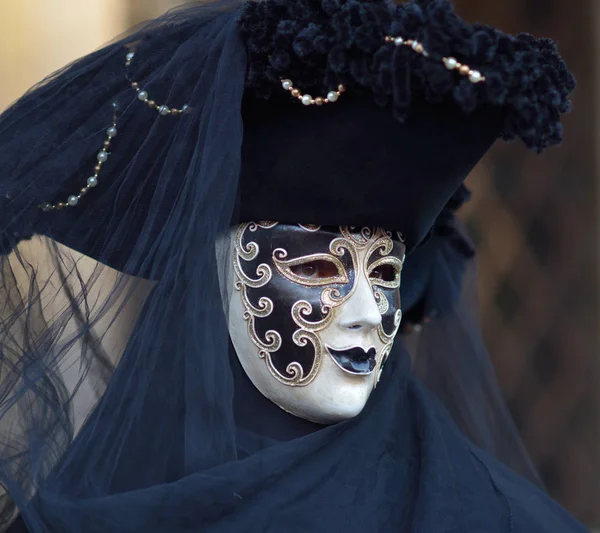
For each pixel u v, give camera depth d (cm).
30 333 296
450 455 336
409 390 350
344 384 296
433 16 265
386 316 307
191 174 289
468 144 289
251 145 298
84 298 298
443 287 383
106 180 303
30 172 305
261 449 300
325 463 301
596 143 671
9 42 507
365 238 302
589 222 677
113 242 300
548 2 673
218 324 281
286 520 288
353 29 275
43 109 311
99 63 311
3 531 295
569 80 287
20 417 288
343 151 289
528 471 416
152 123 302
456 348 411
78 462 283
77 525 273
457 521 300
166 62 308
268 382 301
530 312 682
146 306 293
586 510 673
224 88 288
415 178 294
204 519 280
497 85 265
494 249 673
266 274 299
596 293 678
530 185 680
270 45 287
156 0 512
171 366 284
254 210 301
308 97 287
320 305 296
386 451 319
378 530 298
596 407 677
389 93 270
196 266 282
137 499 275
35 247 303
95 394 293
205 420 279
